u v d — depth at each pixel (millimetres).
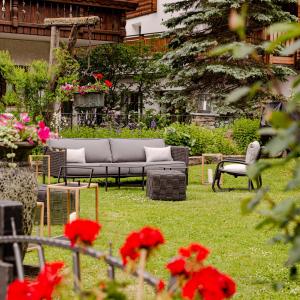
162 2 29641
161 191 11445
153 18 30484
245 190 13148
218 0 21953
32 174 5402
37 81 15203
